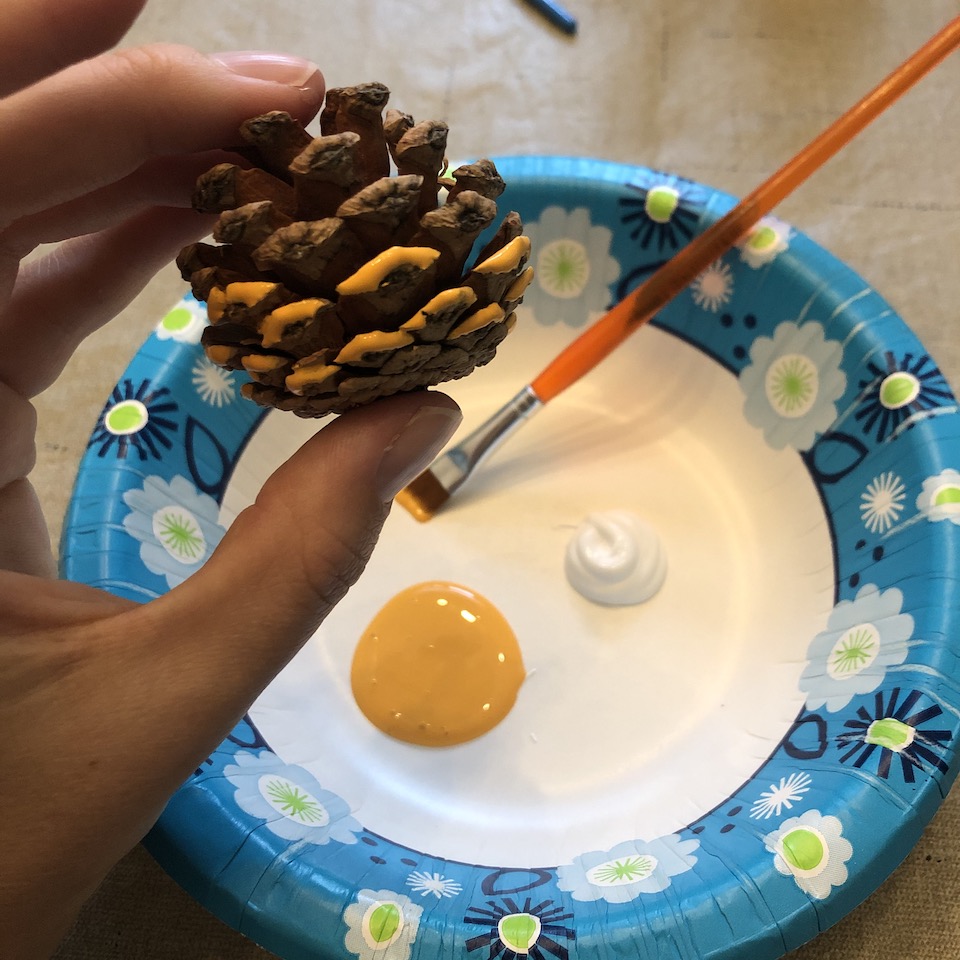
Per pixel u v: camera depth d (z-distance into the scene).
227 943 0.16
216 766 0.15
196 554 0.18
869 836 0.14
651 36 0.25
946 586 0.16
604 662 0.19
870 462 0.18
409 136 0.10
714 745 0.18
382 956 0.14
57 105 0.12
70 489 0.21
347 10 0.26
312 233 0.09
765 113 0.24
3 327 0.15
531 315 0.22
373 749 0.18
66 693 0.12
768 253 0.19
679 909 0.14
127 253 0.16
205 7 0.26
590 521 0.20
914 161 0.23
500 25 0.26
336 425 0.12
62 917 0.12
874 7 0.25
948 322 0.22
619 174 0.20
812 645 0.18
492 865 0.16
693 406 0.21
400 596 0.19
